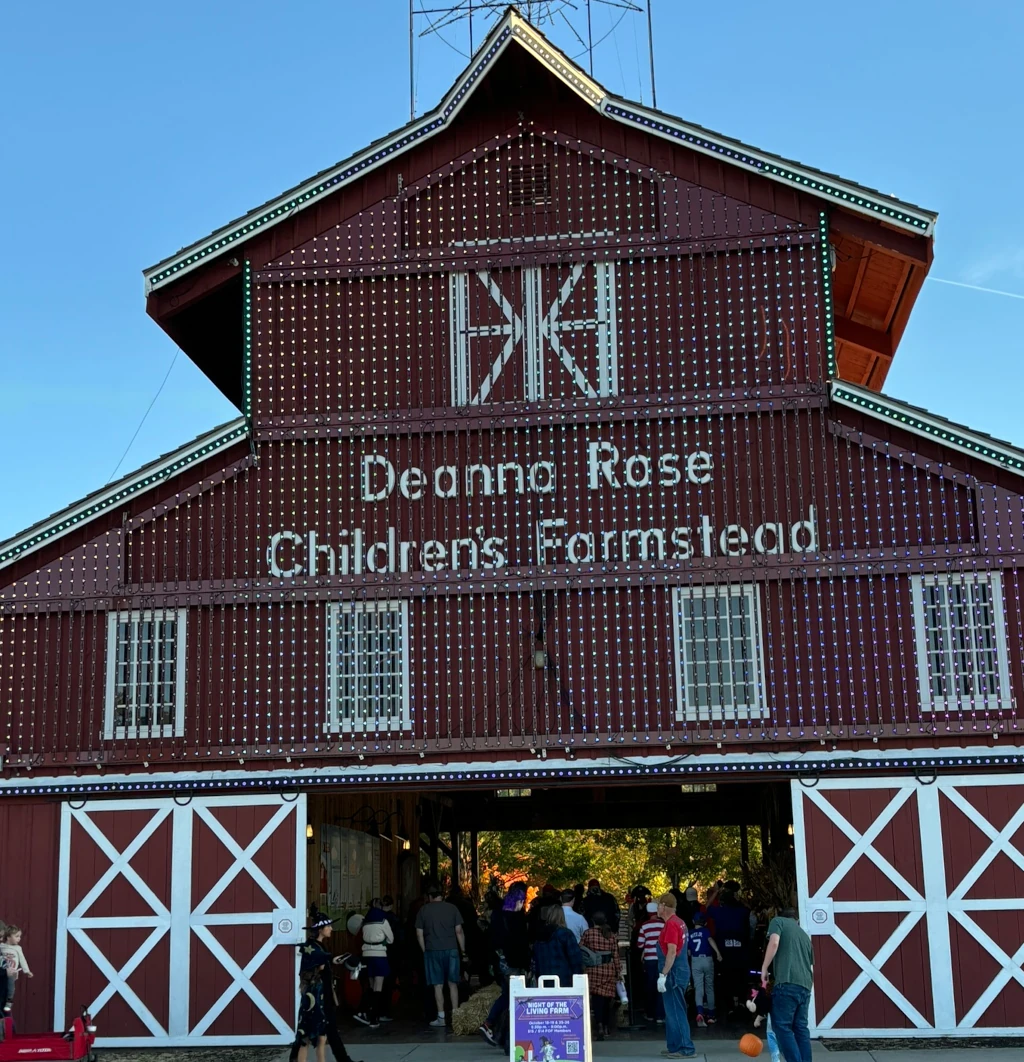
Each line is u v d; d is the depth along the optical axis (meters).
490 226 21.41
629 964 21.44
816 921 19.03
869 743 19.27
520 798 32.53
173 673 20.48
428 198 21.66
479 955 25.67
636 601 20.02
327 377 21.19
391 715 20.06
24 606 20.75
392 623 20.34
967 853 19.02
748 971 21.39
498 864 48.56
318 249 21.61
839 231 20.94
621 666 19.84
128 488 20.83
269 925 19.80
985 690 19.16
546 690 19.89
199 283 21.69
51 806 20.42
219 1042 19.56
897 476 19.89
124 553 20.84
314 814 22.86
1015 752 18.97
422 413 20.92
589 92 21.22
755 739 19.39
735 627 19.78
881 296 23.72
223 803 20.20
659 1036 19.58
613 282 21.05
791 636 19.64
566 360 20.88
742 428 20.34
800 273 20.70
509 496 20.56
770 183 20.97
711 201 21.06
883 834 19.17
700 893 43.03
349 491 20.81
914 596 19.53
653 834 45.34
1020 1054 17.64
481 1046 19.14
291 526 20.78
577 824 32.81
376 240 21.55
